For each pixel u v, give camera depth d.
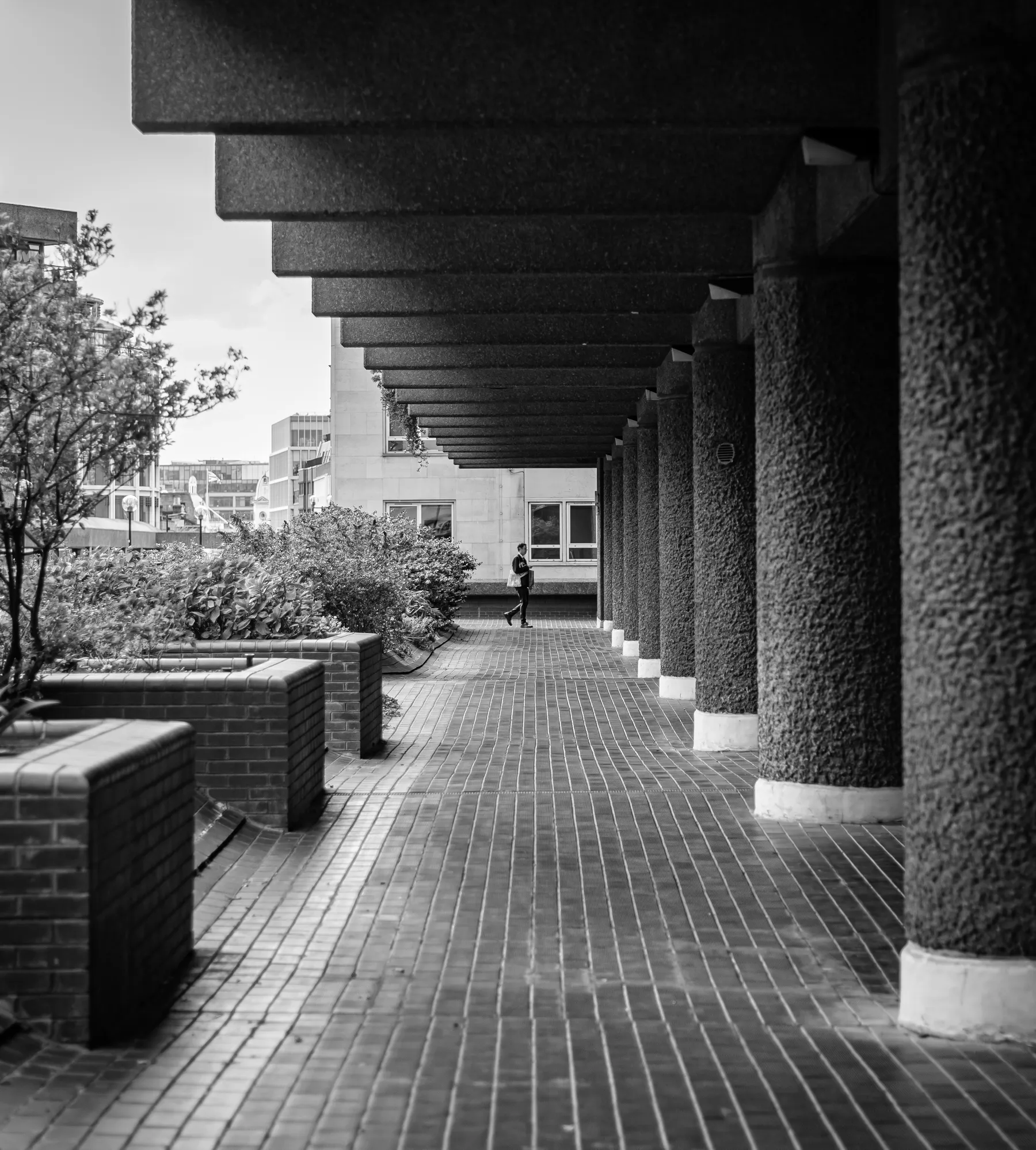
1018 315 4.85
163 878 5.38
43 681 8.38
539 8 6.64
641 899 6.86
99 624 8.37
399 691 17.47
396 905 6.75
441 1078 4.44
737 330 11.73
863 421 8.60
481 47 6.63
